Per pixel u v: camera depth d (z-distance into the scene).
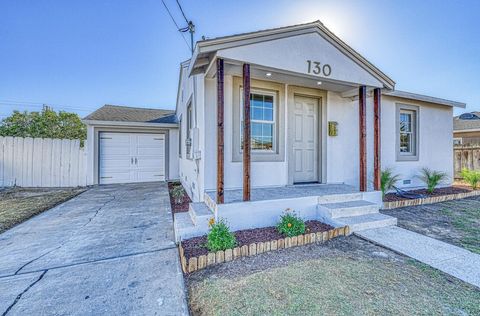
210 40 3.58
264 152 5.34
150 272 2.68
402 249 3.20
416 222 4.43
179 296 2.22
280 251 3.22
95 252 3.23
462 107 8.45
